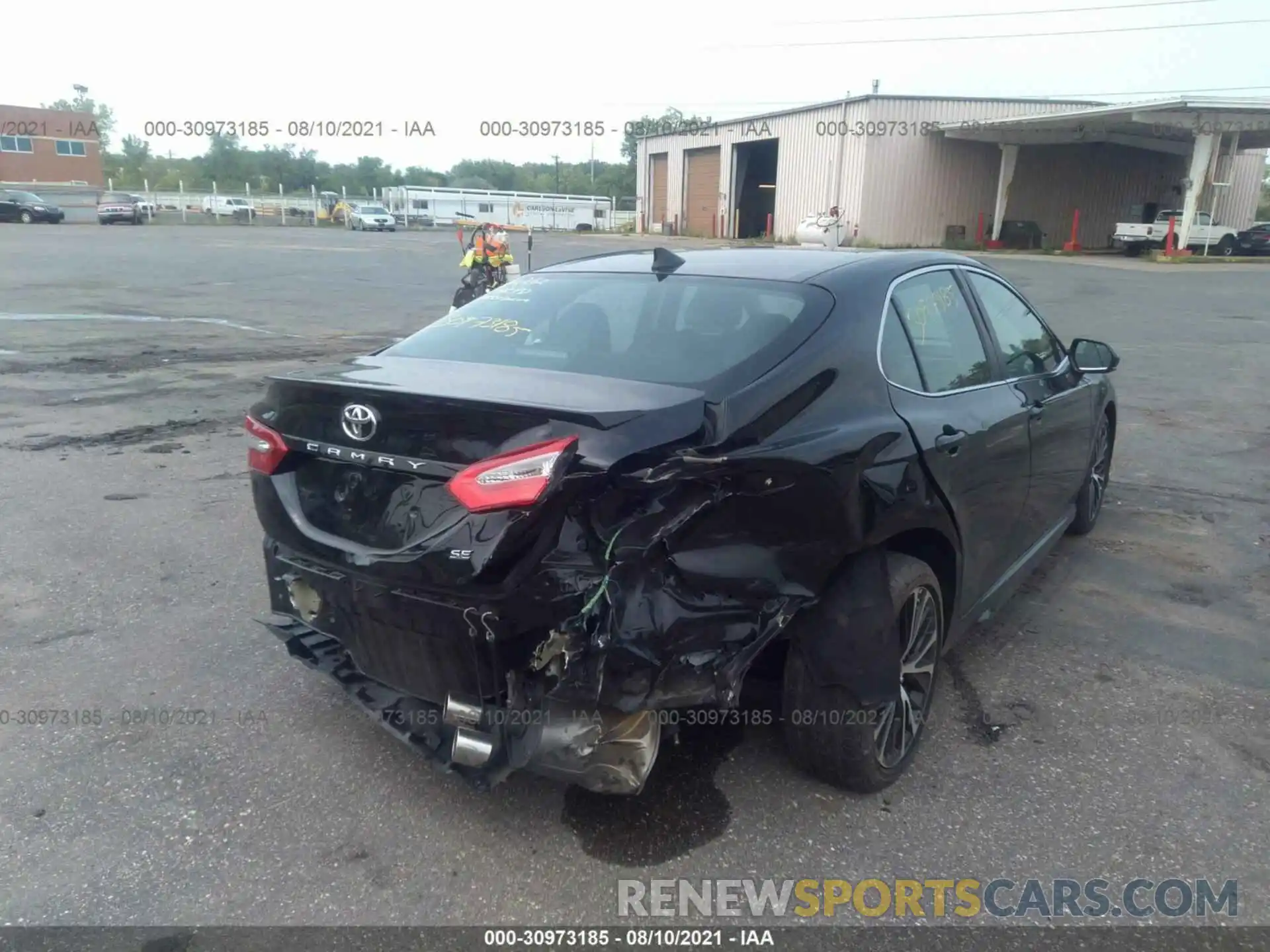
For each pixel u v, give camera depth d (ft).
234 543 17.62
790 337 10.37
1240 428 28.02
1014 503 13.34
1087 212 139.95
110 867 9.28
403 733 9.84
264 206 203.72
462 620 8.71
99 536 17.84
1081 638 14.52
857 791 10.50
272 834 9.78
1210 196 138.82
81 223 163.94
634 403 8.93
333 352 39.78
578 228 200.85
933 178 130.00
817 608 9.82
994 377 13.33
